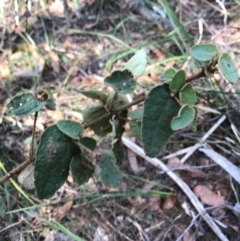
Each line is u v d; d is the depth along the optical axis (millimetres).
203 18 571
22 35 527
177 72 262
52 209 392
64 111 463
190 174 416
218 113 450
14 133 443
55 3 557
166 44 541
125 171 420
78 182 301
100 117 312
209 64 264
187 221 385
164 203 398
